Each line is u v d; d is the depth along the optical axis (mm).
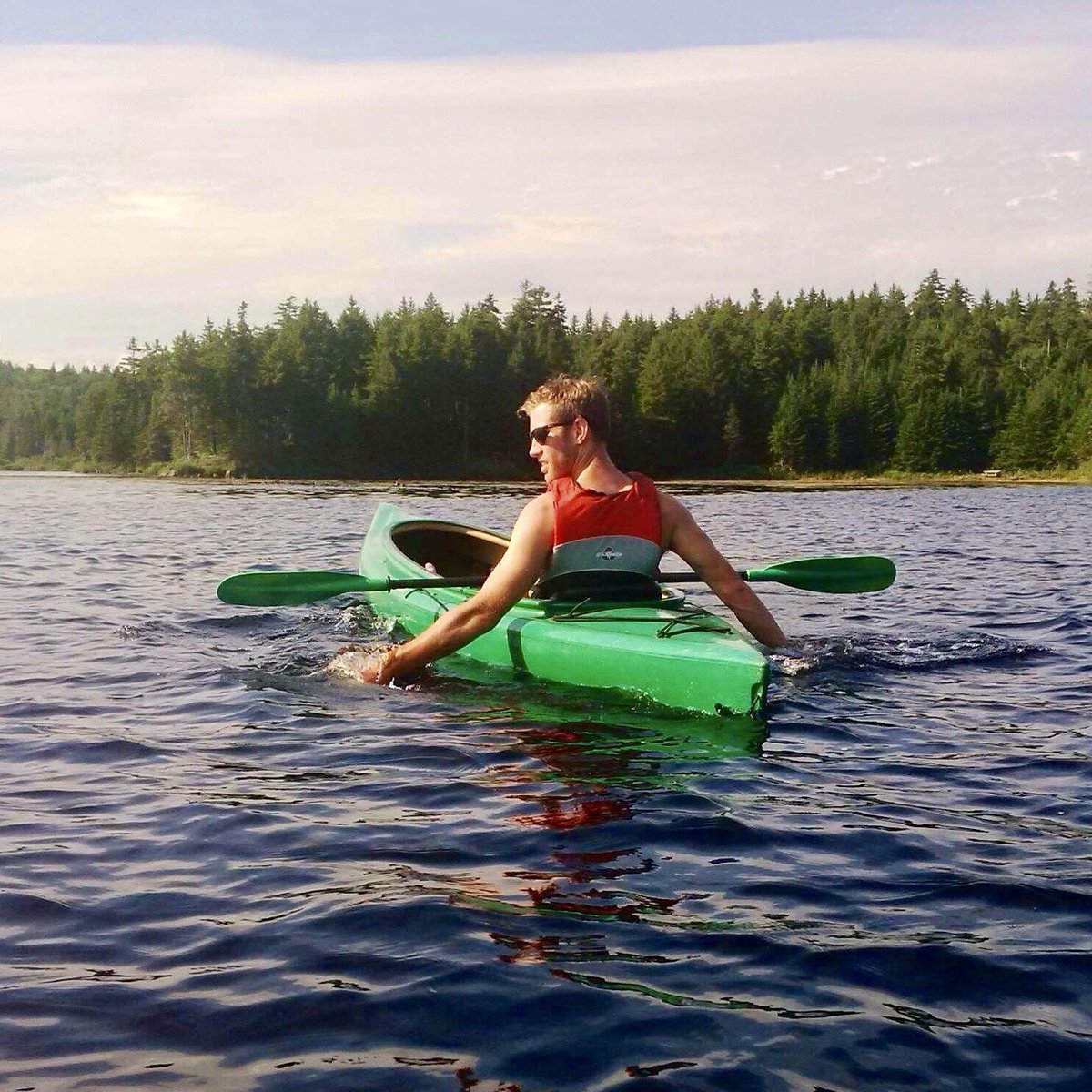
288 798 4152
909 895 3279
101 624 7875
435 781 4344
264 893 3305
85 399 93500
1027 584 10336
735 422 79062
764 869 3480
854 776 4426
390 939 2998
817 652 6551
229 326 75125
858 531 19500
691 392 78750
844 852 3625
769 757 4676
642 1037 2535
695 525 6312
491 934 3029
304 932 3045
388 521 9695
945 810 4031
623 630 5766
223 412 74500
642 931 3051
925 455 77125
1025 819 3941
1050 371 91312
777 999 2697
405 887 3328
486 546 8930
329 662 6410
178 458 78125
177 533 17500
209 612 8438
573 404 6004
